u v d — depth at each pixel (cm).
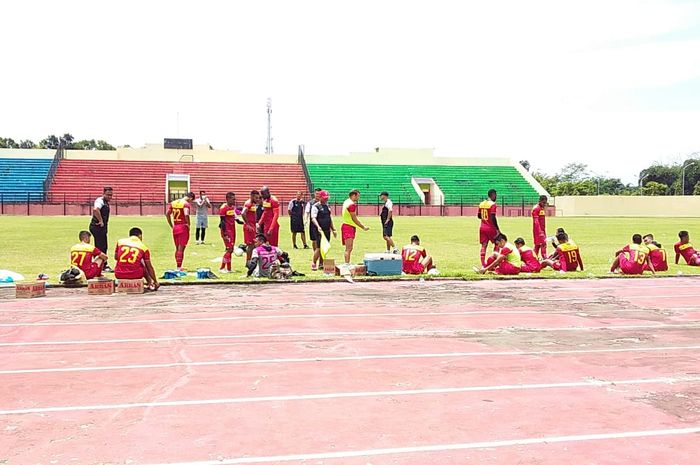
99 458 407
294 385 566
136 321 860
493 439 443
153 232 2705
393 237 2553
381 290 1180
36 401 519
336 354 681
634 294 1157
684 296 1138
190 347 710
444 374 605
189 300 1045
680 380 593
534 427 467
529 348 717
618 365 645
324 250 1455
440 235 2702
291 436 445
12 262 1550
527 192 6494
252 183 5997
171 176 5731
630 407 514
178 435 446
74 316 895
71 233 2578
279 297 1085
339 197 5866
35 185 5475
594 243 2341
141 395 535
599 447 430
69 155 6044
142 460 404
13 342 731
